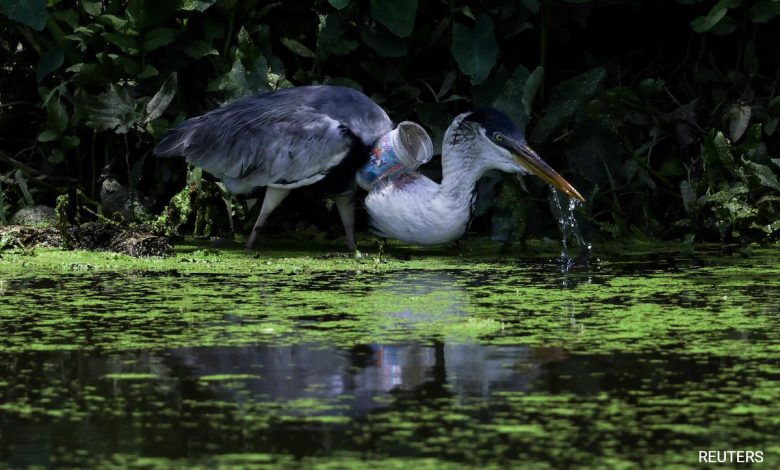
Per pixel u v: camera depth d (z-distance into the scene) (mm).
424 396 6711
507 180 13469
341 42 14125
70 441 5879
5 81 15320
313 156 12367
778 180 14195
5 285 10531
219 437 5938
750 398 6656
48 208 14258
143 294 10047
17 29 14656
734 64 15469
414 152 12594
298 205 14406
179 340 8172
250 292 10164
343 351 7824
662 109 15367
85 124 14250
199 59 14523
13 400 6645
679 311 9273
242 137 12570
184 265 11852
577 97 13945
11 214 14375
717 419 6250
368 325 8695
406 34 13844
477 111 12344
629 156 14383
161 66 14508
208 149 12711
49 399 6656
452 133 12383
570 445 5805
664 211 14758
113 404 6551
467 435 5969
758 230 13883
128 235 12938
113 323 8758
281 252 12977
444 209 12391
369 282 10797
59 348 7934
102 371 7305
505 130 12258
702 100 15133
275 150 12445
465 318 8977
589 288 10438
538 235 13711
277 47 14883
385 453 5676
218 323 8766
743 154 14109
